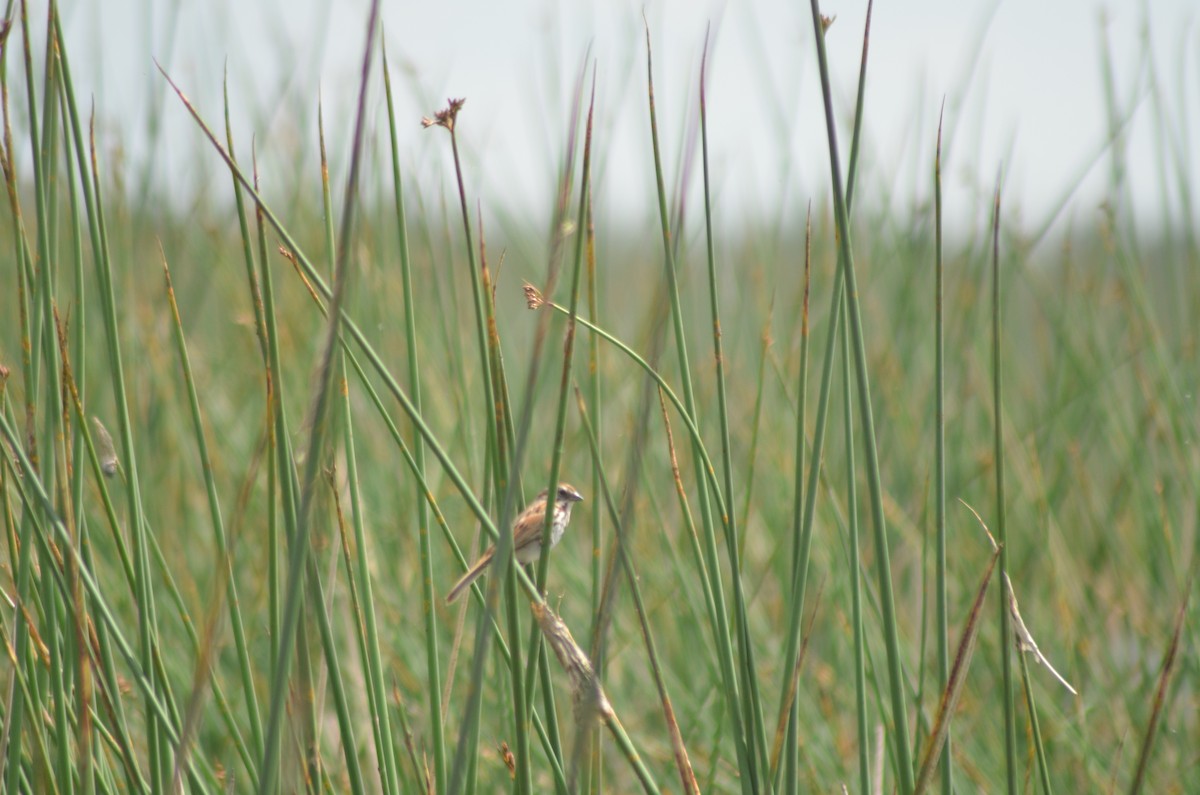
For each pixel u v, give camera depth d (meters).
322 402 5.12
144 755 9.48
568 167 5.04
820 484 13.00
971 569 13.68
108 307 6.43
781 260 14.64
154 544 7.73
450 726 10.88
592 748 6.56
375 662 6.74
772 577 13.78
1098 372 14.57
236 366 15.05
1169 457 14.13
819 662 12.51
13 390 8.34
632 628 12.99
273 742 5.34
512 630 5.51
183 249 14.24
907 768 6.04
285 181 14.58
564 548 13.77
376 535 13.39
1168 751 12.14
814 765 11.18
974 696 12.42
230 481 13.67
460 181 5.82
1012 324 16.64
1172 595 13.43
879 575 5.98
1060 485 14.87
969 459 14.68
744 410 14.28
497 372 5.92
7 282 12.17
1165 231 14.24
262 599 12.30
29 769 7.24
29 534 6.51
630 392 14.20
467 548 13.43
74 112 6.25
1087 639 13.31
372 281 12.80
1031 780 8.04
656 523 13.32
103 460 6.61
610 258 15.34
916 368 14.58
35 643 6.63
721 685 11.13
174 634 11.73
